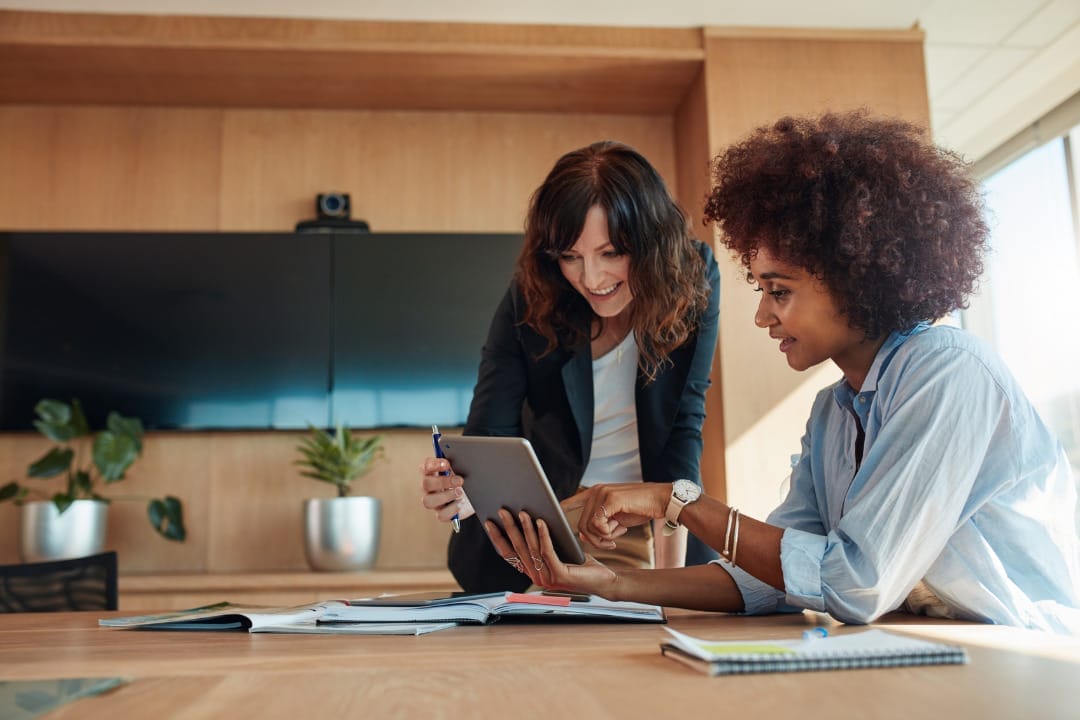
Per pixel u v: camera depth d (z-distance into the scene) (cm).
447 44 355
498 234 385
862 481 107
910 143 112
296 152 395
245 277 376
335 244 379
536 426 185
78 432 350
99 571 212
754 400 345
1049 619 108
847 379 124
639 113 408
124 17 352
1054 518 110
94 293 372
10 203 385
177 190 389
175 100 389
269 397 371
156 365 370
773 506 340
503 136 403
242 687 69
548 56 360
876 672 69
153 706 62
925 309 112
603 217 161
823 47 371
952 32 371
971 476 104
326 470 344
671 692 63
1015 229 448
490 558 175
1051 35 370
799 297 114
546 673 73
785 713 56
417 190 396
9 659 90
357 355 375
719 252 352
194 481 373
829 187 110
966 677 67
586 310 178
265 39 351
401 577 336
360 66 365
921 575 106
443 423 373
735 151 128
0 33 346
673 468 179
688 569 125
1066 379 412
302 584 334
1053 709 56
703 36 368
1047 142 423
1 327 369
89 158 389
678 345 174
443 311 379
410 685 69
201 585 334
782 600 122
